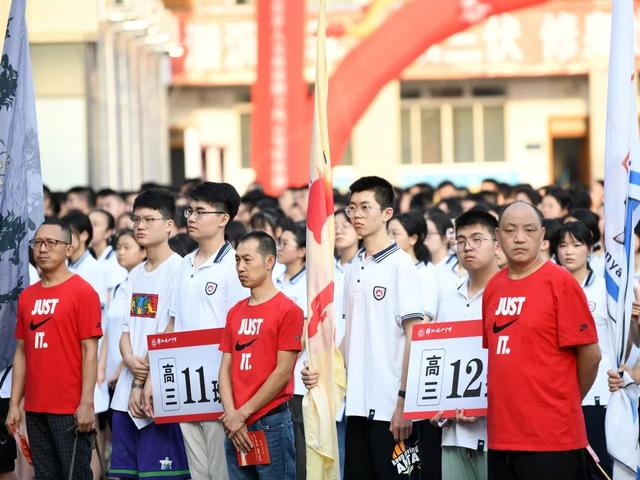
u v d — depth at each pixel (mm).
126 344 17312
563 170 62000
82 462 16422
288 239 19781
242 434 15266
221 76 54875
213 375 16031
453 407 15016
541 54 55125
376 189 15523
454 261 19141
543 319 13188
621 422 15039
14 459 17906
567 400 13211
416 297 15336
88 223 20672
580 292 13250
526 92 57594
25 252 16891
